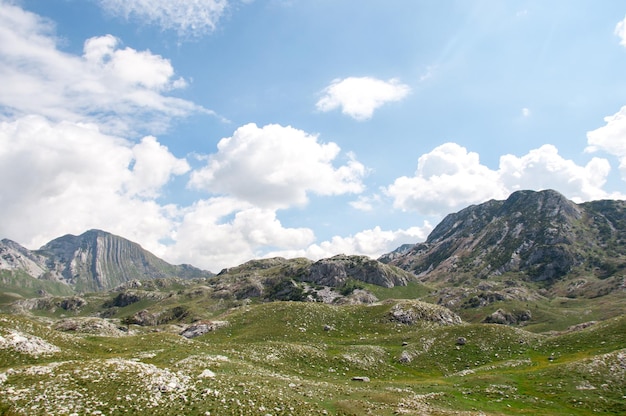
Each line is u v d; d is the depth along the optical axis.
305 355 94.06
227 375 56.75
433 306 162.88
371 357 101.69
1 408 38.56
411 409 54.00
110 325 162.75
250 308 162.38
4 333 63.28
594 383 71.06
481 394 70.25
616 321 103.62
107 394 43.56
